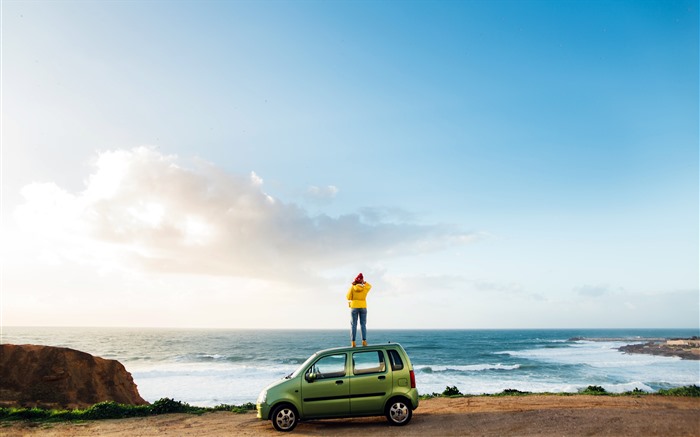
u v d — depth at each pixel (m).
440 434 8.32
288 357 67.50
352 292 11.10
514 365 54.66
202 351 81.19
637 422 8.81
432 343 121.56
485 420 9.47
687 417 9.21
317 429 9.20
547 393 14.88
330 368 9.34
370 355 9.48
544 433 8.18
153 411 12.54
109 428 10.34
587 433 8.10
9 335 149.38
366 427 9.19
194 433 9.51
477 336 192.62
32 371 17.00
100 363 19.25
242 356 69.00
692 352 71.25
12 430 10.21
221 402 26.83
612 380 39.47
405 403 9.18
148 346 94.38
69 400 16.88
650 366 53.84
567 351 85.88
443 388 32.91
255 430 9.56
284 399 9.10
